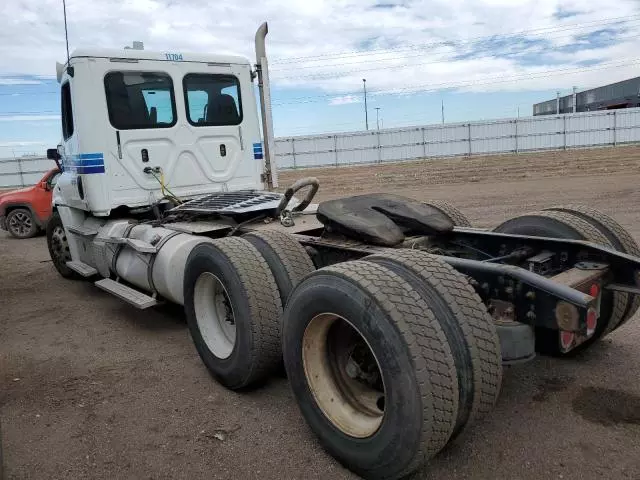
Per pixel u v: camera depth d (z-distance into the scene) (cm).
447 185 2041
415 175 2630
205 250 391
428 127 3891
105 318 596
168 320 578
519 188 1708
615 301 375
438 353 250
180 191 636
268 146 679
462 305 269
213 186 658
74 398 402
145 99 605
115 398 398
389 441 257
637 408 340
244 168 681
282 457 311
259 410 367
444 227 408
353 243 400
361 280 269
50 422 367
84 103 574
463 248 424
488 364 266
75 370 455
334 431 294
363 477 284
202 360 421
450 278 279
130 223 582
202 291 414
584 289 311
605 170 2139
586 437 312
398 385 250
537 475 282
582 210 421
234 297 365
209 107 648
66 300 682
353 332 309
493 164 2947
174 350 488
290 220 491
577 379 381
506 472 285
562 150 3656
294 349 311
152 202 616
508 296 291
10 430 359
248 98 677
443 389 248
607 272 333
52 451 332
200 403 382
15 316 625
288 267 377
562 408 345
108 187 591
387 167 3459
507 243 397
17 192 1305
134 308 628
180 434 343
